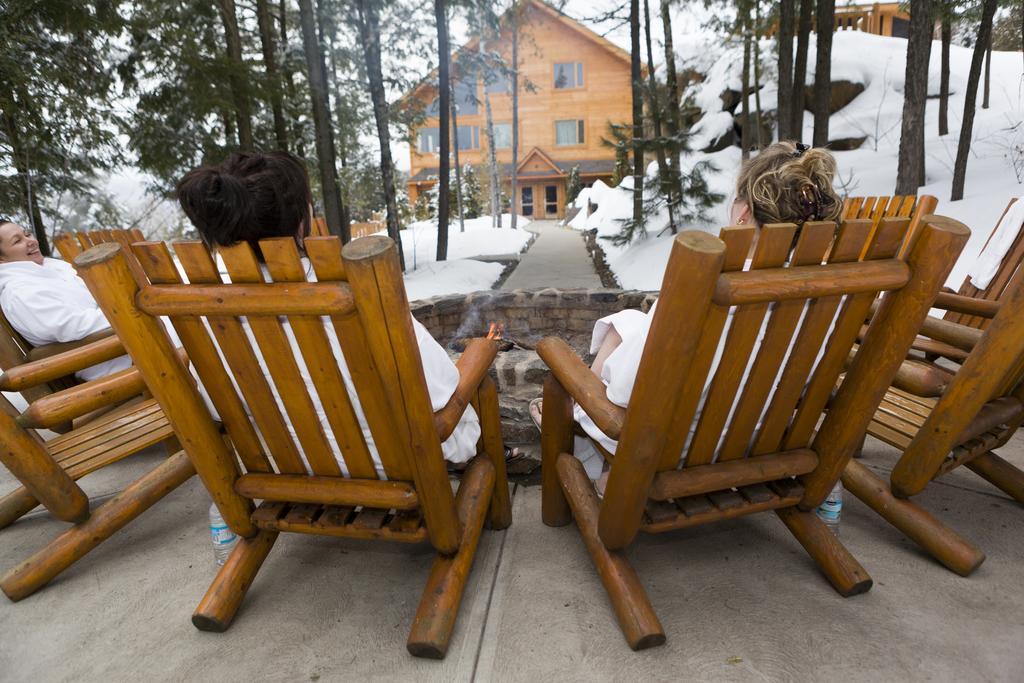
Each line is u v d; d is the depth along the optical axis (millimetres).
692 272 814
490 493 1479
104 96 6012
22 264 1979
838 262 938
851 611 1275
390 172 9562
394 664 1180
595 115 24531
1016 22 10188
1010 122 9289
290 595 1409
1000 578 1367
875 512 1661
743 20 9250
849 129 11047
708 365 995
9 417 1303
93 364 1567
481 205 25156
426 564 1522
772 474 1203
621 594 1223
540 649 1198
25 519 1818
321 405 1111
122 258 929
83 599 1427
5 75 5125
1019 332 1111
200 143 6641
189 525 1754
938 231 919
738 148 12078
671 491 1139
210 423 1143
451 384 1212
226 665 1194
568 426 1529
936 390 1383
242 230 1005
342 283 873
